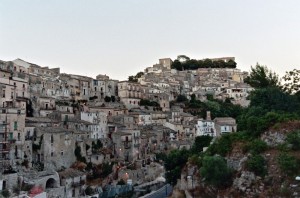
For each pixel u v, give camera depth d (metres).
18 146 131.75
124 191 144.50
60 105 179.50
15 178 118.25
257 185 87.50
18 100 153.25
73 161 144.62
